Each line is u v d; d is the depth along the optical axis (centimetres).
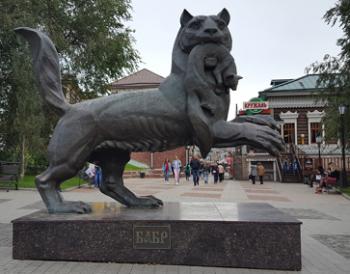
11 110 1717
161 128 501
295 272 421
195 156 2883
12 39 1641
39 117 1695
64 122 507
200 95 492
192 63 490
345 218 874
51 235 454
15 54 1620
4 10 1653
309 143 3303
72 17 2075
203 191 1612
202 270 419
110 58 2244
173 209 534
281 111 3378
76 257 449
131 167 3684
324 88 2058
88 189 1744
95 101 516
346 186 1816
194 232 438
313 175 2089
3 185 1661
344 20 1925
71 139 499
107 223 448
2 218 821
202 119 482
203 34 490
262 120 507
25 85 1631
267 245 430
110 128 503
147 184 2203
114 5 2144
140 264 439
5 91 1722
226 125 493
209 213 492
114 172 562
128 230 446
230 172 3444
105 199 1234
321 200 1325
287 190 1817
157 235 442
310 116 3319
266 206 566
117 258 445
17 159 2098
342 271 427
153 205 555
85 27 2089
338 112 1975
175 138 510
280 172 2684
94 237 449
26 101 1634
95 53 2109
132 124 500
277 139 487
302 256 503
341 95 1998
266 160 2905
